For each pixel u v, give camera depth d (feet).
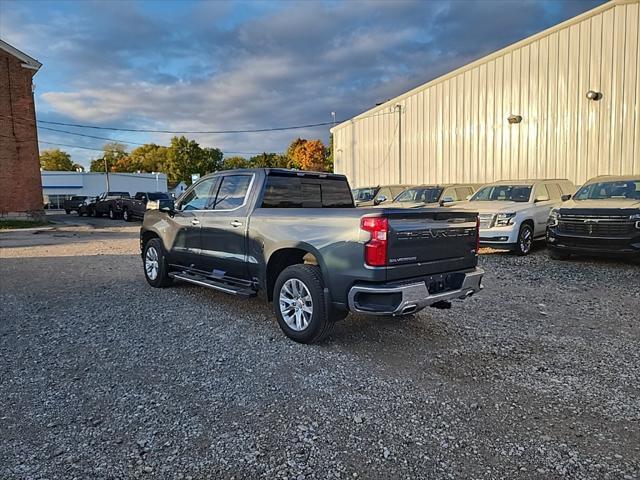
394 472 8.23
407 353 14.15
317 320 14.33
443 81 60.18
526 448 8.98
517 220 32.78
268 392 11.44
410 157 66.64
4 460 8.56
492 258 32.91
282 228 15.72
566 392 11.41
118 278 26.63
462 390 11.56
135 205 84.07
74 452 8.83
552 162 48.37
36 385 11.84
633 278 24.99
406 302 13.01
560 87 47.26
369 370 12.83
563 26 46.39
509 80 52.01
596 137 44.73
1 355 14.01
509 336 15.75
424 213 13.83
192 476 8.11
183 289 23.47
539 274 26.53
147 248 24.26
